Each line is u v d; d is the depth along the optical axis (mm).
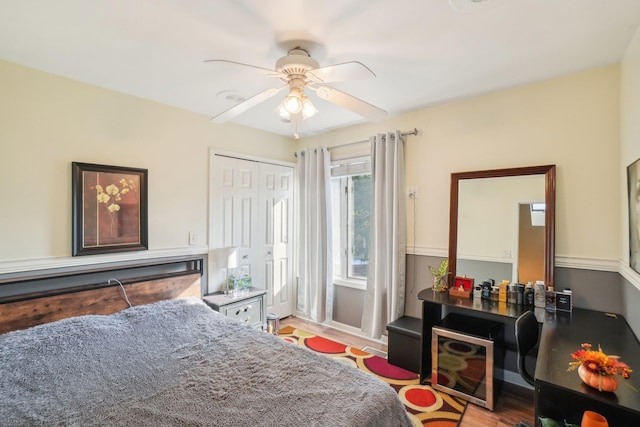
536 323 1889
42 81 2150
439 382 2383
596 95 2141
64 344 1719
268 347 1849
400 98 2674
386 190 3045
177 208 2873
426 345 2523
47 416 1233
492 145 2566
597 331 1754
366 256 3525
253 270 3533
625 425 1250
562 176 2264
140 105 2639
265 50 1880
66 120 2248
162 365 1635
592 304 2156
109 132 2459
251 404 1317
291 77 1735
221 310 2783
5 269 1984
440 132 2850
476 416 2074
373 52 1900
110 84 2381
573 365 1342
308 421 1211
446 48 1857
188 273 2766
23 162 2070
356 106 1913
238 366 1631
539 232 2318
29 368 1529
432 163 2896
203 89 2484
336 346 3150
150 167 2693
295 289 4023
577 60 2018
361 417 1245
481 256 2572
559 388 1229
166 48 1861
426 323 2510
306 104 1789
